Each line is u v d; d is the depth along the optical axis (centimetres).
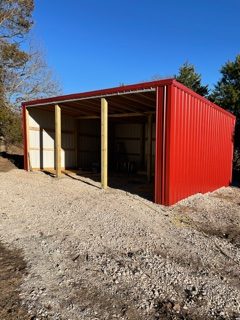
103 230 497
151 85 708
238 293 314
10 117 1673
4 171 1175
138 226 527
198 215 643
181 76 2794
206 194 930
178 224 561
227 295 309
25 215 569
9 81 2114
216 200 830
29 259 374
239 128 1736
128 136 1634
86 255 394
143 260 385
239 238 512
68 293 300
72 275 337
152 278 338
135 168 1516
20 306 274
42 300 285
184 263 385
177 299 297
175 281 333
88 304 282
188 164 787
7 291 298
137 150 1593
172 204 708
